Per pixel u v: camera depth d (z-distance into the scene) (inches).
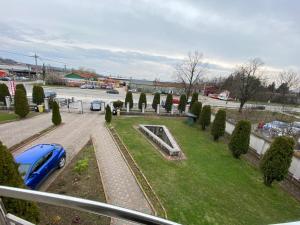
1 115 725.9
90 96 1481.3
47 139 517.7
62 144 487.8
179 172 392.5
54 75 2126.0
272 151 382.6
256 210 309.3
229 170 439.2
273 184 406.3
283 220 296.7
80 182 314.0
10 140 493.7
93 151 451.2
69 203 55.1
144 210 265.1
